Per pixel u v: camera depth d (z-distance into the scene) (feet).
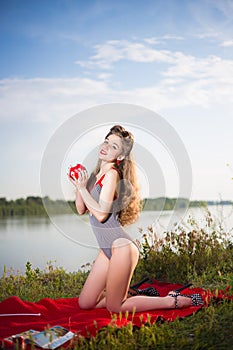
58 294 16.99
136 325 11.78
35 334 11.36
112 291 12.83
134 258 12.82
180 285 16.89
